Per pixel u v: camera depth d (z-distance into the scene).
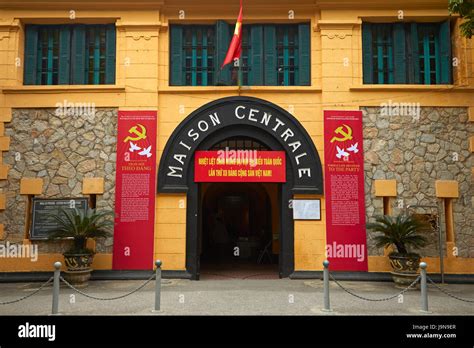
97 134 11.30
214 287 9.76
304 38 11.80
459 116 11.28
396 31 11.79
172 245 10.91
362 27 11.78
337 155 11.11
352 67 11.47
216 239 17.00
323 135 11.23
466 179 11.08
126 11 11.64
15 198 11.05
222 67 11.35
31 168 11.16
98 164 11.20
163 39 11.74
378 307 7.82
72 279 9.70
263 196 17.69
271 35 11.88
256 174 11.23
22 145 11.23
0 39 11.52
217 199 19.12
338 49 11.52
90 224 9.84
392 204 11.01
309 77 11.68
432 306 7.94
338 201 10.95
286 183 11.23
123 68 11.50
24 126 11.29
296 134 11.27
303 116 11.39
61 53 11.74
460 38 11.51
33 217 10.94
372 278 10.59
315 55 11.66
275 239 14.58
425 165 11.12
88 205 11.02
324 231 10.91
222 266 13.80
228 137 11.45
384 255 10.77
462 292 9.43
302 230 10.93
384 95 11.35
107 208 11.02
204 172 11.24
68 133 11.30
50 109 11.37
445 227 10.98
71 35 11.91
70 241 10.92
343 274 10.69
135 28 11.60
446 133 11.23
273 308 7.72
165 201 11.07
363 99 11.34
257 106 11.38
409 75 11.69
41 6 11.53
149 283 10.27
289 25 12.05
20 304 8.10
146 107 11.34
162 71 11.61
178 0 11.59
